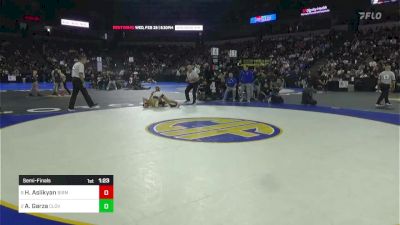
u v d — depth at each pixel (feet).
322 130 27.43
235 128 28.12
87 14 157.28
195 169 16.69
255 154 19.63
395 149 20.90
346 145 21.98
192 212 11.77
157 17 160.66
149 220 11.17
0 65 119.96
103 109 40.98
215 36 163.12
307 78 47.96
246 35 154.40
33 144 21.98
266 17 144.77
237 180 15.07
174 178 15.33
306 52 120.47
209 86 52.80
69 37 157.69
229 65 65.21
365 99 57.36
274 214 11.60
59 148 20.86
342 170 16.56
